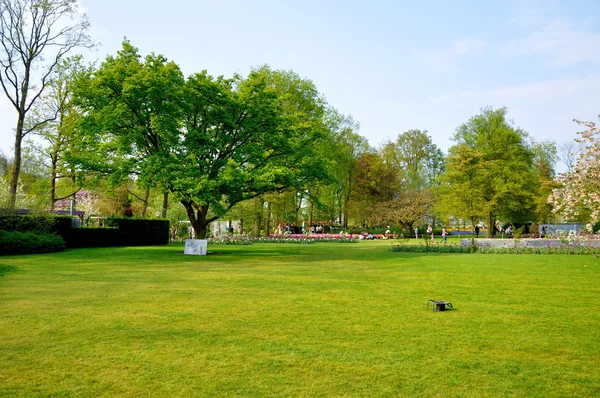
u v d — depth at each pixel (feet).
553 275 48.52
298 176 87.35
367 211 203.72
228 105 81.15
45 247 78.43
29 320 26.71
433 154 262.06
